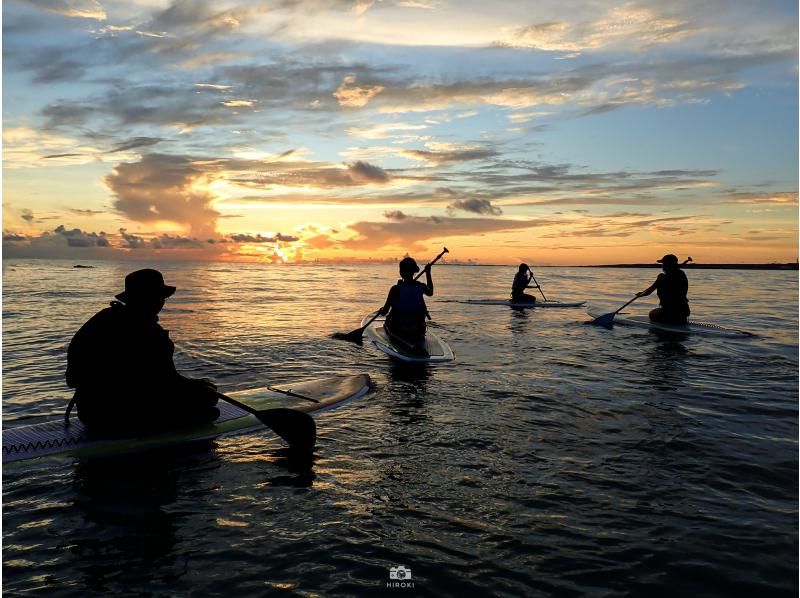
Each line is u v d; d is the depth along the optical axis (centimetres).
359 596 212
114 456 358
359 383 546
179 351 758
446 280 4206
